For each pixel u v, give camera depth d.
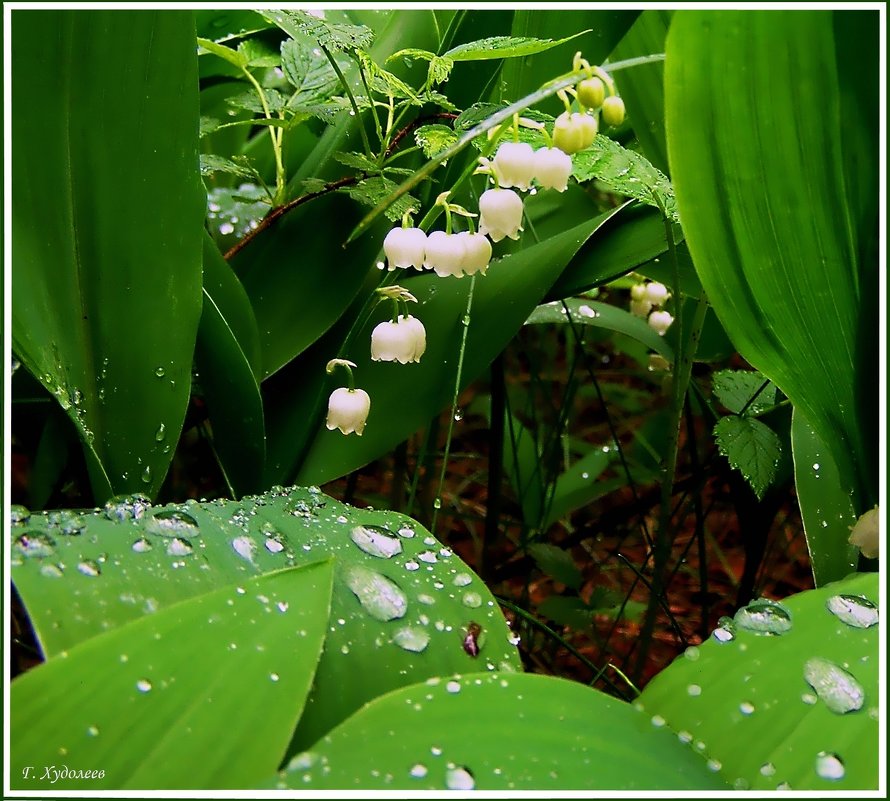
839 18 0.42
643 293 0.54
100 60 0.44
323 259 0.49
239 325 0.47
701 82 0.42
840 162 0.43
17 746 0.39
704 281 0.43
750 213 0.43
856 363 0.44
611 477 0.61
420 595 0.43
